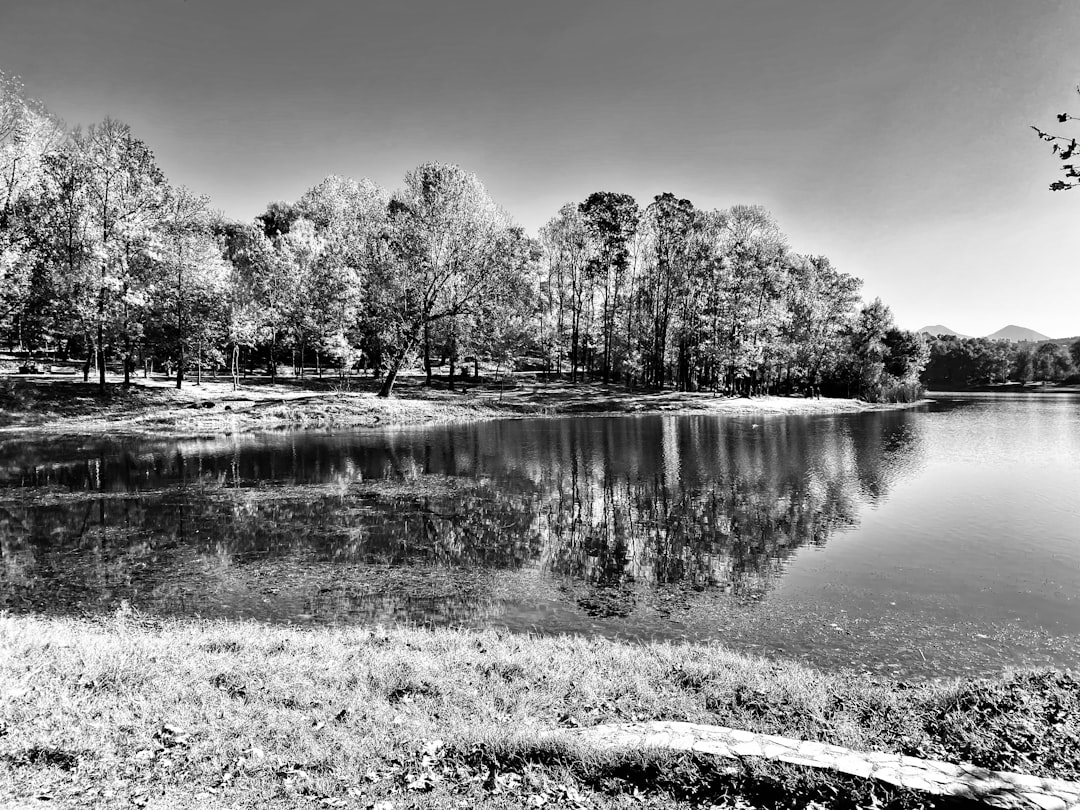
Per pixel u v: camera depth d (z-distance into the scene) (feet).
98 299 124.06
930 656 28.76
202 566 41.65
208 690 21.58
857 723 20.43
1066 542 48.24
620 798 16.30
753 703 21.67
